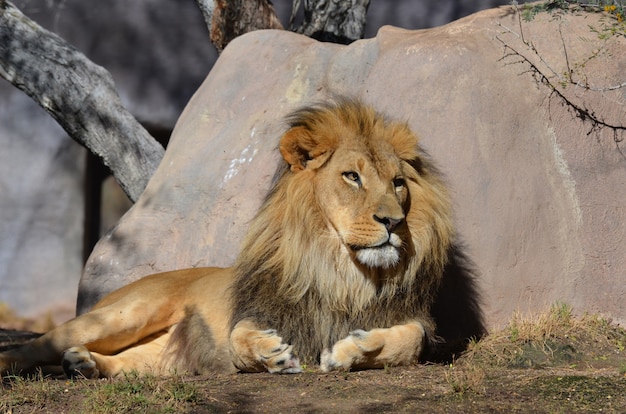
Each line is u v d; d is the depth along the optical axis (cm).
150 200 1290
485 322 1070
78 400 847
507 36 1152
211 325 1030
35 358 998
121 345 1045
